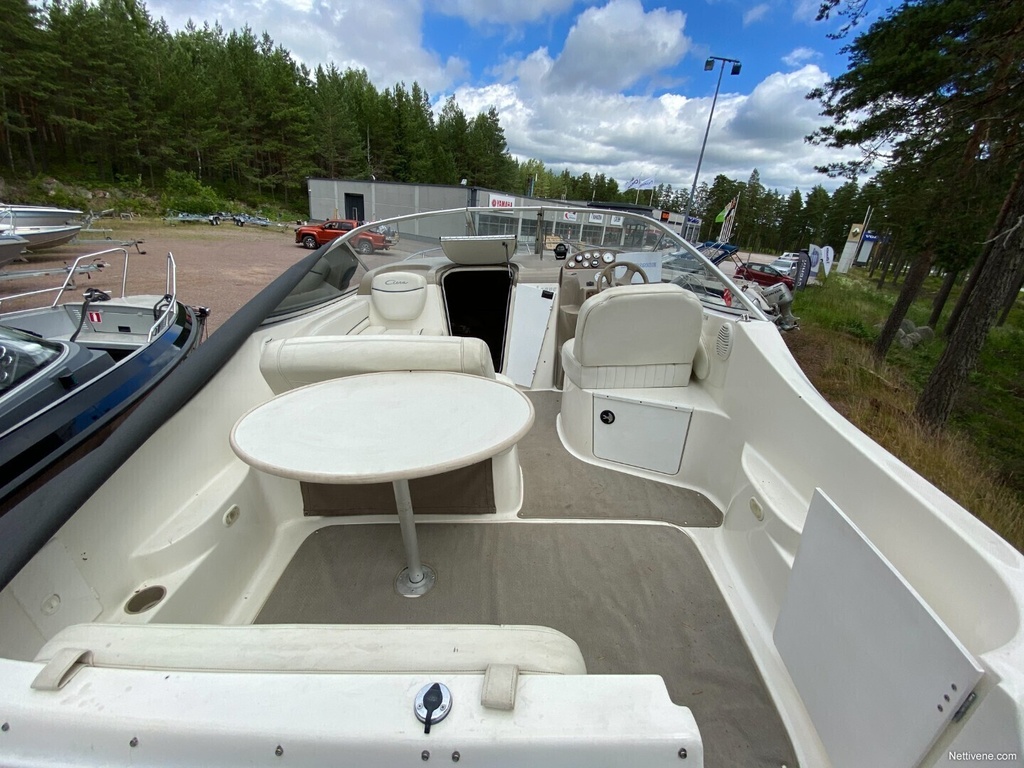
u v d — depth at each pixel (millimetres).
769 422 1512
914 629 689
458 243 2957
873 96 6395
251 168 39938
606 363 2059
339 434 1026
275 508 1562
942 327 13500
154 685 532
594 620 1302
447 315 3391
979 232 7129
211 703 510
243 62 41156
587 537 1624
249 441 997
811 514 980
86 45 32750
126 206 28125
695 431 1912
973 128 5863
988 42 5148
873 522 1044
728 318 1946
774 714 1054
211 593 1167
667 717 490
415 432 1030
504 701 495
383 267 3125
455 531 1632
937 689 645
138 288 9844
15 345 2422
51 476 2102
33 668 559
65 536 891
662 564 1508
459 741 471
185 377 1222
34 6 31172
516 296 3268
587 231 3088
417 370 1387
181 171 36375
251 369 1680
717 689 1111
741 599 1374
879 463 1037
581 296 2992
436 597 1360
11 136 31359
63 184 30516
